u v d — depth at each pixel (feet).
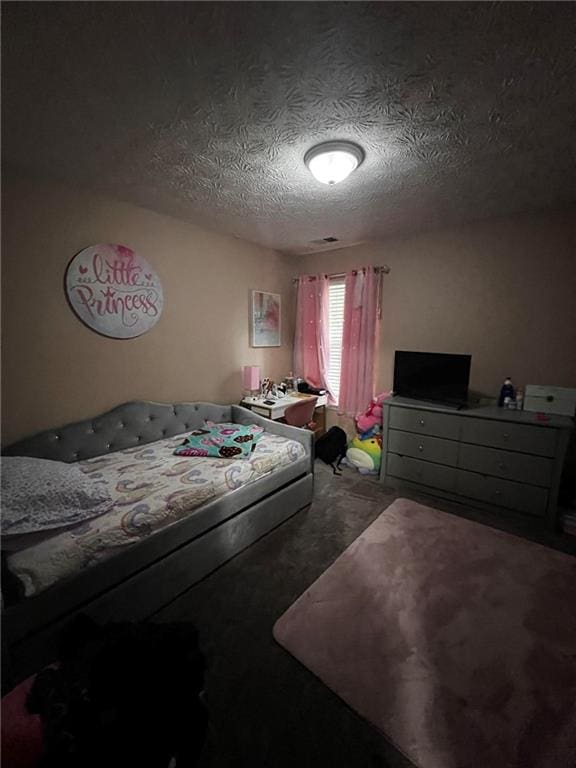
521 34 3.35
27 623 4.07
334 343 12.56
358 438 11.07
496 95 4.22
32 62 3.69
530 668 4.40
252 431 9.05
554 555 6.63
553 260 8.05
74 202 7.00
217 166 6.10
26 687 3.03
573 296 7.88
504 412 8.23
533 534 7.35
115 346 7.98
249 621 5.20
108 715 2.73
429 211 8.25
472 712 3.90
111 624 3.80
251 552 6.81
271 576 6.15
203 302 9.80
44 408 6.96
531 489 7.62
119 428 8.05
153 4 3.06
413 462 9.30
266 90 4.18
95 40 3.44
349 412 11.76
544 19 3.19
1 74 3.85
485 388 9.32
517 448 7.69
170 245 8.79
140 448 8.20
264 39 3.46
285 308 12.75
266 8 3.11
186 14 3.17
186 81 4.03
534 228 8.22
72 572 4.43
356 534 7.41
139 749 2.69
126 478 6.43
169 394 9.22
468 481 8.47
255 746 3.62
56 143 5.37
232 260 10.52
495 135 5.09
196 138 5.23
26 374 6.67
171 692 3.06
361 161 5.78
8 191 6.20
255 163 5.98
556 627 5.01
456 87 4.10
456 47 3.53
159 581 5.36
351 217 8.70
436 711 3.92
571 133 5.00
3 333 6.34
